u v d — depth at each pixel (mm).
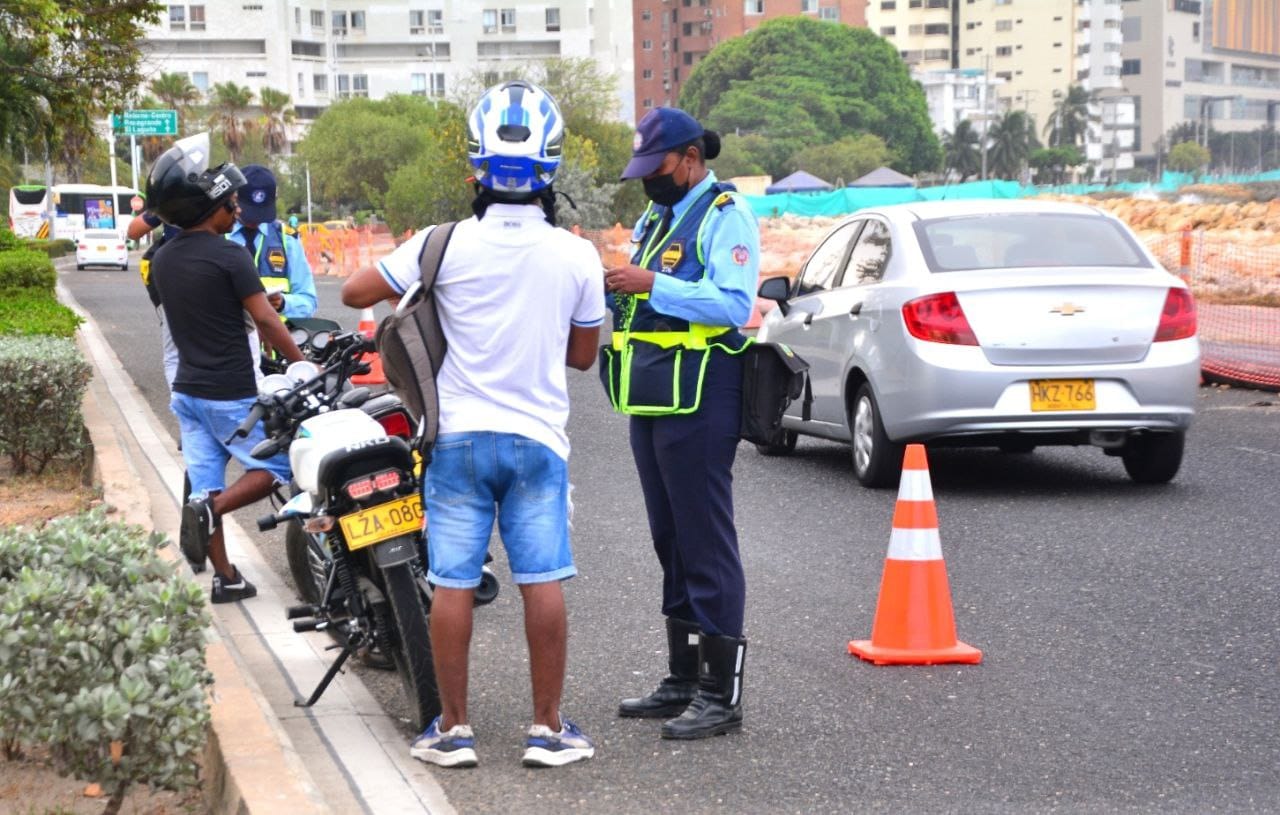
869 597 7000
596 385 16203
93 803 4402
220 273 6672
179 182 6719
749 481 10164
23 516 8531
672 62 183000
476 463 4562
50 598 4121
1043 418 8961
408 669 4926
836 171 138250
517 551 4680
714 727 5059
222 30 147000
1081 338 8969
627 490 9953
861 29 151125
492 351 4539
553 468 4645
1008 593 7023
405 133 102625
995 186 43906
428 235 4539
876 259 9883
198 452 6902
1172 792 4520
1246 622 6449
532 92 4523
